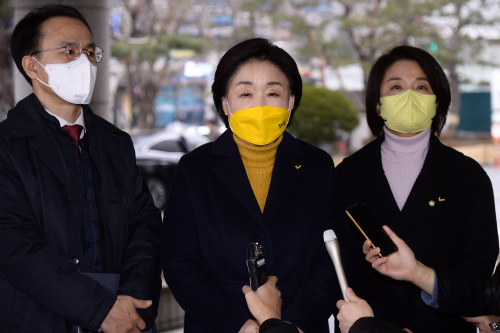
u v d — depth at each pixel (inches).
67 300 78.1
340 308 71.6
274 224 85.7
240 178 86.7
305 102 546.0
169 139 402.0
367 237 79.9
